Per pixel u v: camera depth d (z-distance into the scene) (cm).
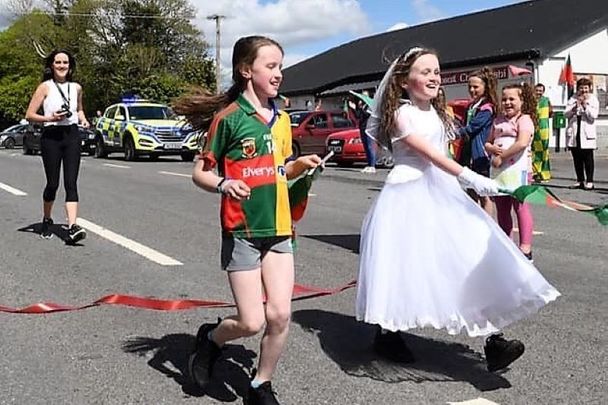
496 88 781
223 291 678
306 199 419
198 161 402
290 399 433
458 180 461
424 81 462
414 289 443
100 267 775
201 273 748
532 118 705
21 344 529
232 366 484
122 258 820
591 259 814
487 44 3400
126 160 2562
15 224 1048
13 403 428
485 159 764
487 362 475
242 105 396
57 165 911
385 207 457
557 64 3091
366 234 463
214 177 391
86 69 6412
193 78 5547
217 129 393
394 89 466
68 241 900
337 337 547
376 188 1572
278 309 396
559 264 790
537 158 1528
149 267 775
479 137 766
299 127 2395
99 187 1549
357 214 1184
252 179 391
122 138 2570
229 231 396
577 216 1133
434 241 447
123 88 6053
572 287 689
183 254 841
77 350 518
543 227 1033
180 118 436
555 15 3403
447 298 443
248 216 392
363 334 554
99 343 532
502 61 3169
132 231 992
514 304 442
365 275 455
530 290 440
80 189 1504
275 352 404
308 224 1077
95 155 2794
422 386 453
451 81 3403
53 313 606
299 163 408
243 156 392
